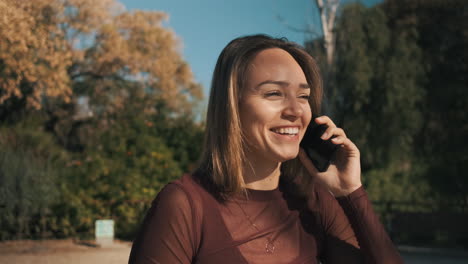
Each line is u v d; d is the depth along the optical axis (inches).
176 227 48.7
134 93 666.2
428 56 619.2
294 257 53.4
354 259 58.3
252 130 52.2
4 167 323.6
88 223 377.4
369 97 569.9
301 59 59.9
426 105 602.2
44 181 344.2
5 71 137.9
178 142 441.7
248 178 54.9
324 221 59.2
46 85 201.9
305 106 54.5
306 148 60.7
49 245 327.6
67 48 245.0
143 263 47.4
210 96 55.2
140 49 674.2
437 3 631.2
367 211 58.3
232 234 50.8
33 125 411.2
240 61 53.1
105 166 400.5
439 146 592.4
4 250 300.0
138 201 396.2
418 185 542.6
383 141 576.1
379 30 586.9
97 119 630.5
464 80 606.2
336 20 571.2
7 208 325.7
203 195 51.5
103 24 465.7
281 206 55.5
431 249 385.4
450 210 463.2
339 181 59.8
